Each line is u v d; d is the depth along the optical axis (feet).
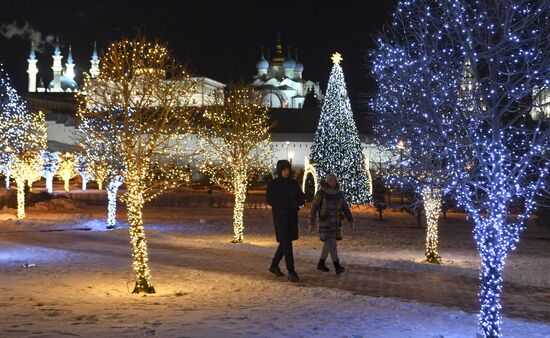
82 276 46.32
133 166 41.65
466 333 29.35
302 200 45.91
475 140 27.78
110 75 49.01
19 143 109.40
